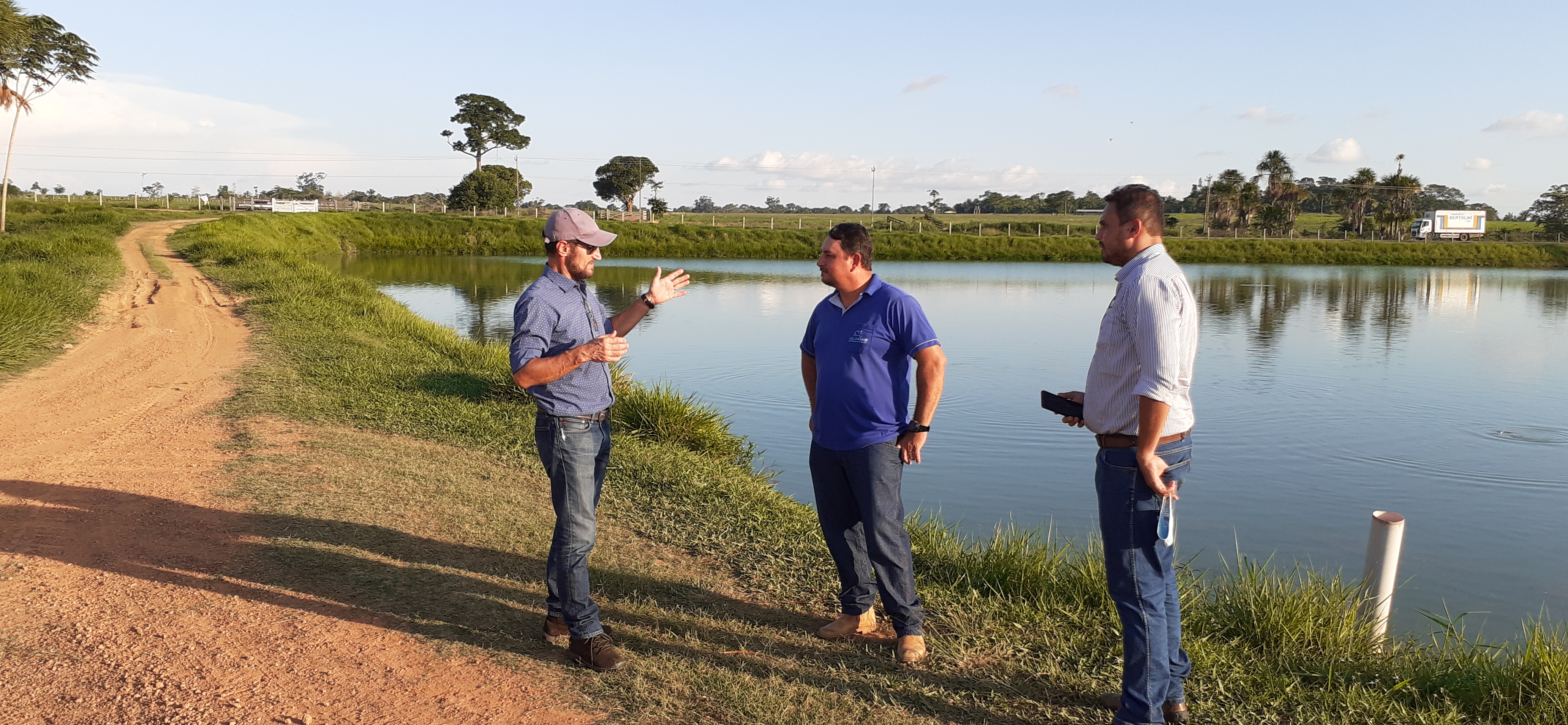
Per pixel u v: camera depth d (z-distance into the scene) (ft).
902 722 10.55
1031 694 11.37
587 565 15.25
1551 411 39.65
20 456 20.93
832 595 14.51
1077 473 28.27
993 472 28.19
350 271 114.83
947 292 101.14
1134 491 9.81
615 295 87.86
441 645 12.00
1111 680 11.69
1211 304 91.61
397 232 171.22
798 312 75.72
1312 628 13.17
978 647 12.62
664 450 24.64
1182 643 12.69
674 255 178.60
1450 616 18.52
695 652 12.19
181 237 111.65
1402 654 13.48
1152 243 9.83
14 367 33.50
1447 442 33.60
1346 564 21.24
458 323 64.39
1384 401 41.55
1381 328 71.72
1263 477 28.60
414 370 33.73
